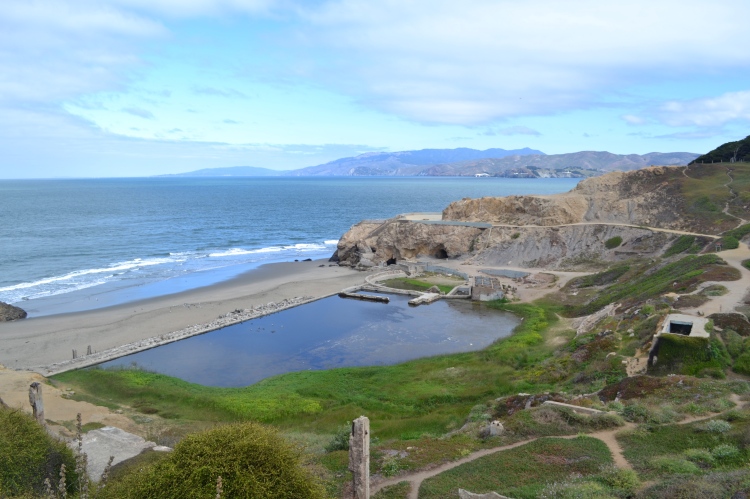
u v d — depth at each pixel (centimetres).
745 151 11206
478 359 4372
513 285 7431
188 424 3080
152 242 11638
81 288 7350
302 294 7194
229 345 5141
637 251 7606
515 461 2067
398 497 1859
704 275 4862
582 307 5888
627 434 2248
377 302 6950
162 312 6100
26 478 1630
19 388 3509
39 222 14425
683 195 8800
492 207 10156
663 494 1614
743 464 1842
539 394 2909
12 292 7088
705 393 2586
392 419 3145
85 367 4384
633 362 3266
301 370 4459
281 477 1311
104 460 2195
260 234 13500
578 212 9325
